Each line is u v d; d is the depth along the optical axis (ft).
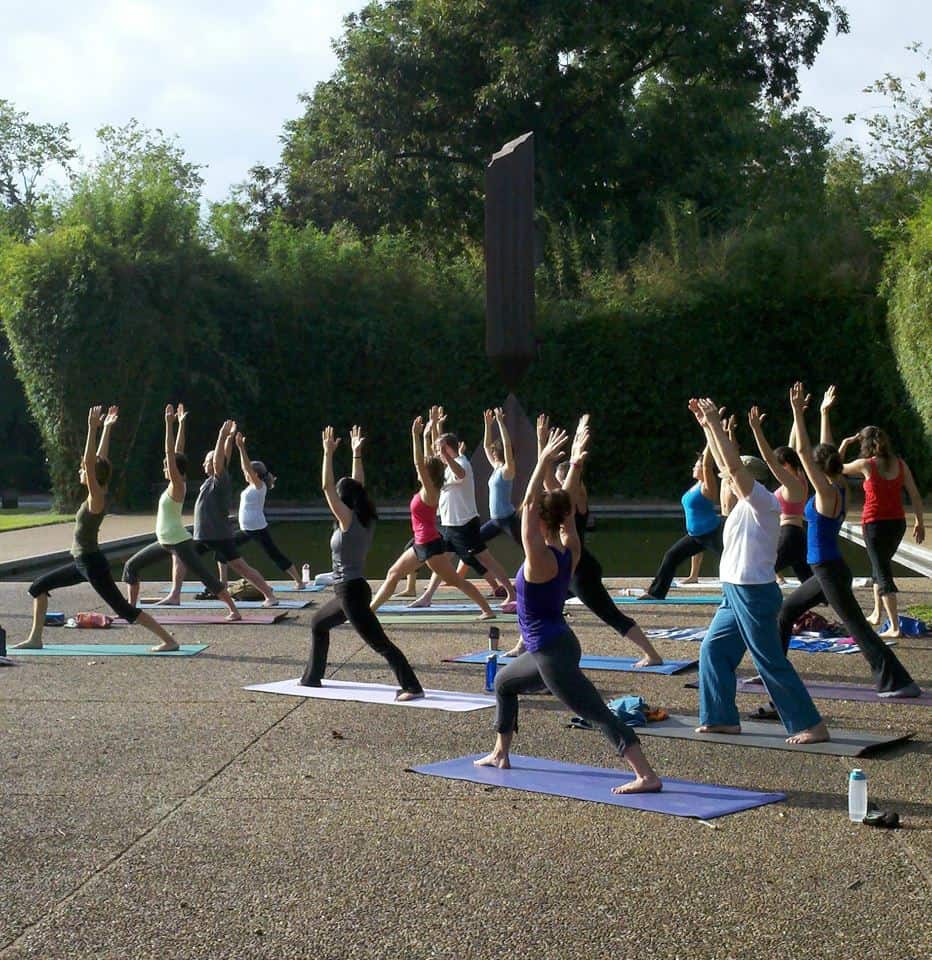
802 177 150.92
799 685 25.77
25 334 100.17
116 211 103.55
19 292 99.76
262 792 22.27
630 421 111.75
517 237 57.82
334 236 123.85
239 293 111.55
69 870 18.20
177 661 36.09
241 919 16.29
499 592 46.34
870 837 19.51
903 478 38.93
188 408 108.99
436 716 28.55
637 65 131.75
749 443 111.45
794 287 110.42
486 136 128.77
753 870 17.99
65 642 39.70
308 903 16.83
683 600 48.42
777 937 15.57
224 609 47.34
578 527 34.01
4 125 176.76
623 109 135.03
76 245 99.71
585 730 27.07
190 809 21.24
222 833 19.90
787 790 22.34
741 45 127.34
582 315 112.16
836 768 23.82
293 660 36.27
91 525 36.65
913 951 15.11
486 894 17.12
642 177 134.00
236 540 53.42
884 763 24.21
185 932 15.88
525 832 19.86
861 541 75.25
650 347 111.45
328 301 112.47
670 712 28.99
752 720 27.94
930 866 18.10
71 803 21.62
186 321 106.52
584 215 133.69
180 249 105.81
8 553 65.67
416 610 46.60
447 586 54.80
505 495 45.47
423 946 15.40
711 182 136.46
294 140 158.51
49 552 66.03
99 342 100.12
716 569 62.64
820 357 110.22
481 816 20.75
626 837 19.57
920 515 39.14
